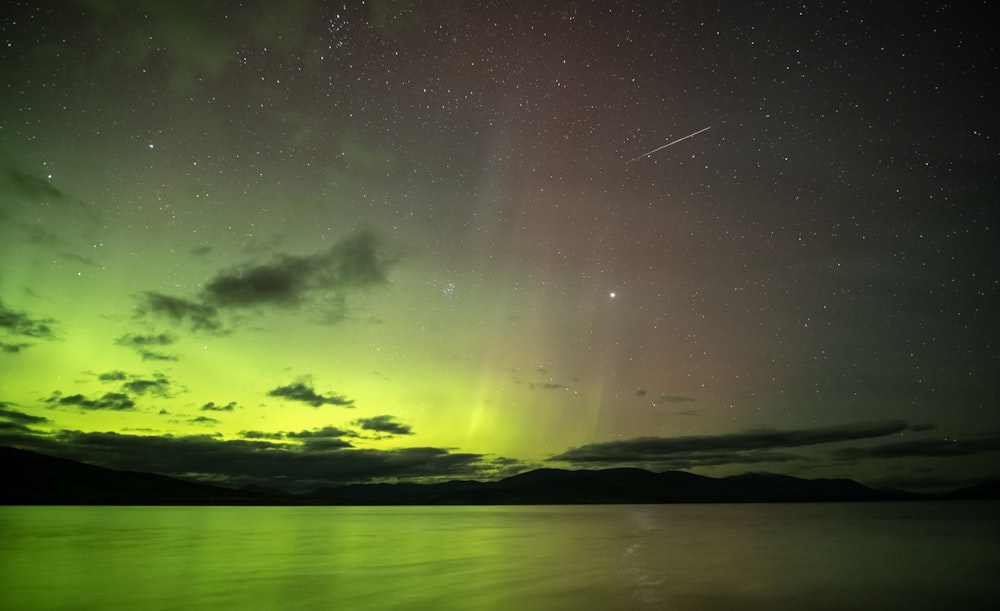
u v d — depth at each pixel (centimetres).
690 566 2203
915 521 5288
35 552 2694
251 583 1795
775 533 3959
